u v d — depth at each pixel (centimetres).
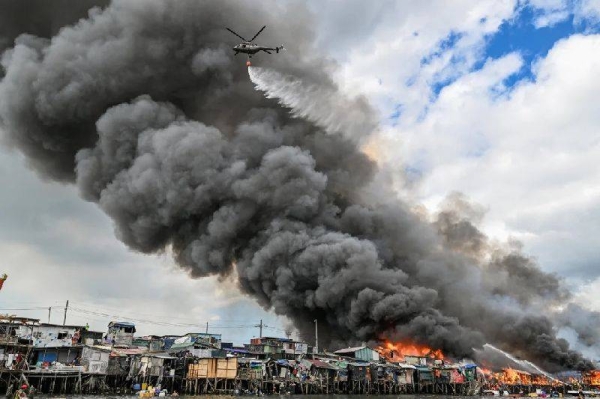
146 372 5206
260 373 5575
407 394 6600
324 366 6053
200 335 6306
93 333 5819
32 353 4891
